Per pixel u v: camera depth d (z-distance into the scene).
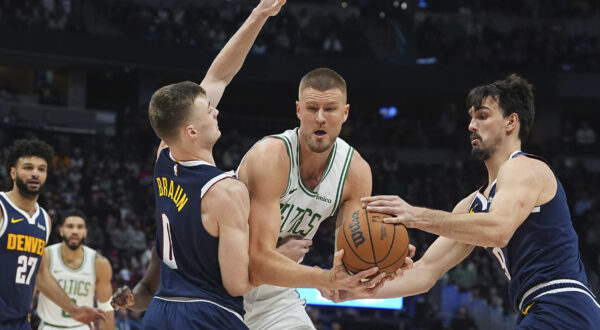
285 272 2.98
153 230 13.46
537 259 3.20
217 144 17.17
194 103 2.94
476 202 3.48
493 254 3.66
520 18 21.25
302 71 19.02
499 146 3.42
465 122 21.11
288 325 3.56
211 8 19.17
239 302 2.94
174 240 2.90
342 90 3.14
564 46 19.95
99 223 12.66
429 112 21.69
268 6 3.62
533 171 3.16
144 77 18.39
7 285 4.32
